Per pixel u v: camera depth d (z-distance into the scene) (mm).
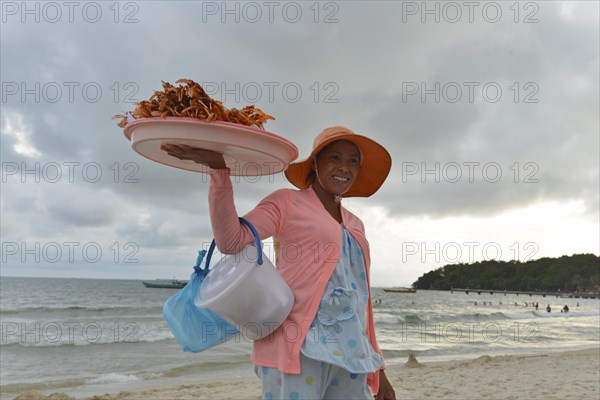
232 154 1927
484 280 172750
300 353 1919
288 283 2059
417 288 174250
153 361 13422
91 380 10578
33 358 13922
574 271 165250
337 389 2004
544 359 11766
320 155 2330
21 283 92625
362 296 2168
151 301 46312
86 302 44281
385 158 2539
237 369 12062
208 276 2098
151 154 2004
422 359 14773
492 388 7805
